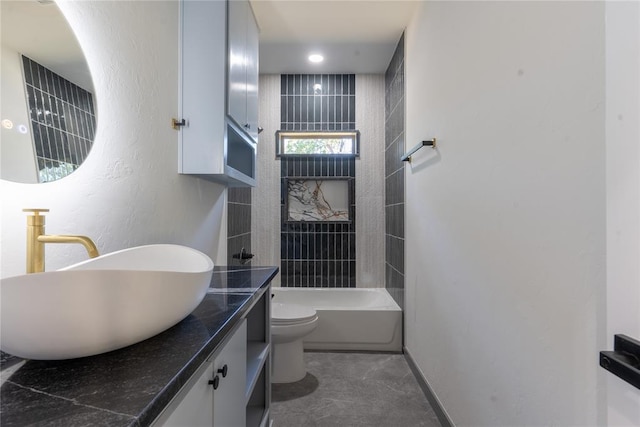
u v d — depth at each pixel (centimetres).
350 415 178
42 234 74
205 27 143
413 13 225
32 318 50
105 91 102
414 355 226
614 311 66
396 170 279
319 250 334
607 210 68
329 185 334
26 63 78
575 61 77
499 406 112
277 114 336
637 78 61
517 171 101
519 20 100
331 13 225
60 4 87
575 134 77
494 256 115
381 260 332
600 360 66
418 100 212
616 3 65
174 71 140
